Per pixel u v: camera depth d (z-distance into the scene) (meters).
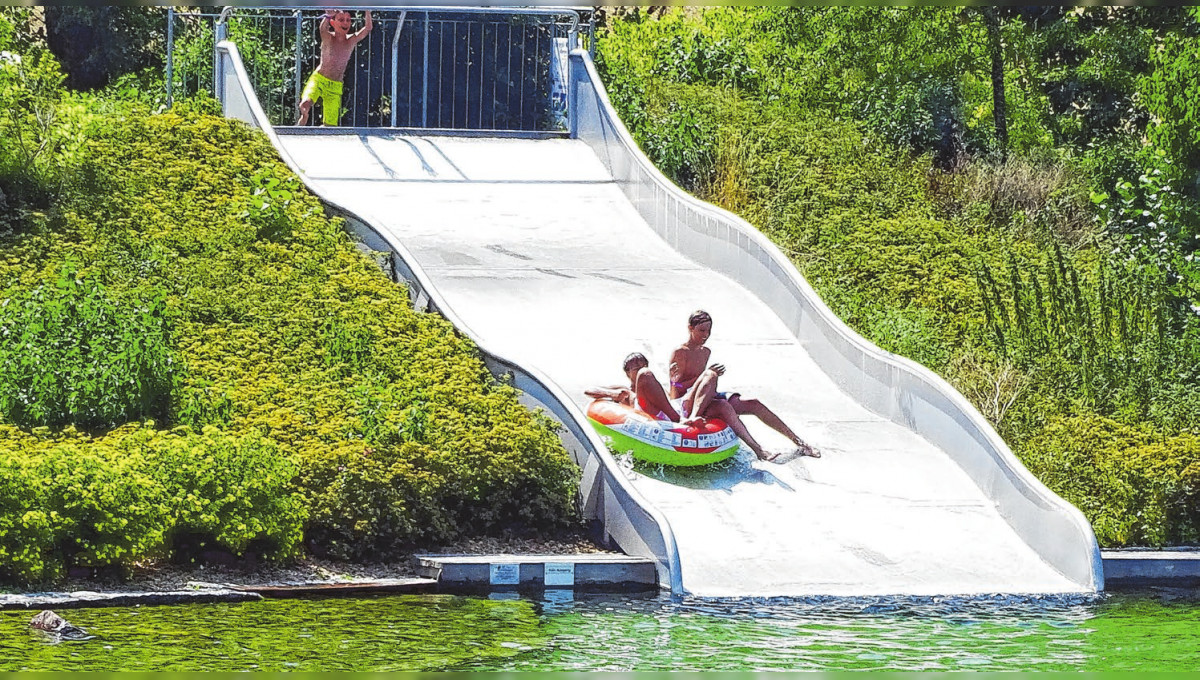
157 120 36.72
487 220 36.16
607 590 23.28
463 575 23.12
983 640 20.62
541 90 46.91
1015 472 25.94
